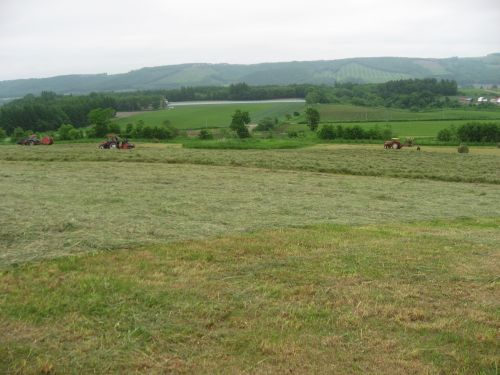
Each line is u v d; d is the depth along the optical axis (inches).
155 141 2311.8
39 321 229.9
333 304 258.2
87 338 214.7
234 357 201.6
